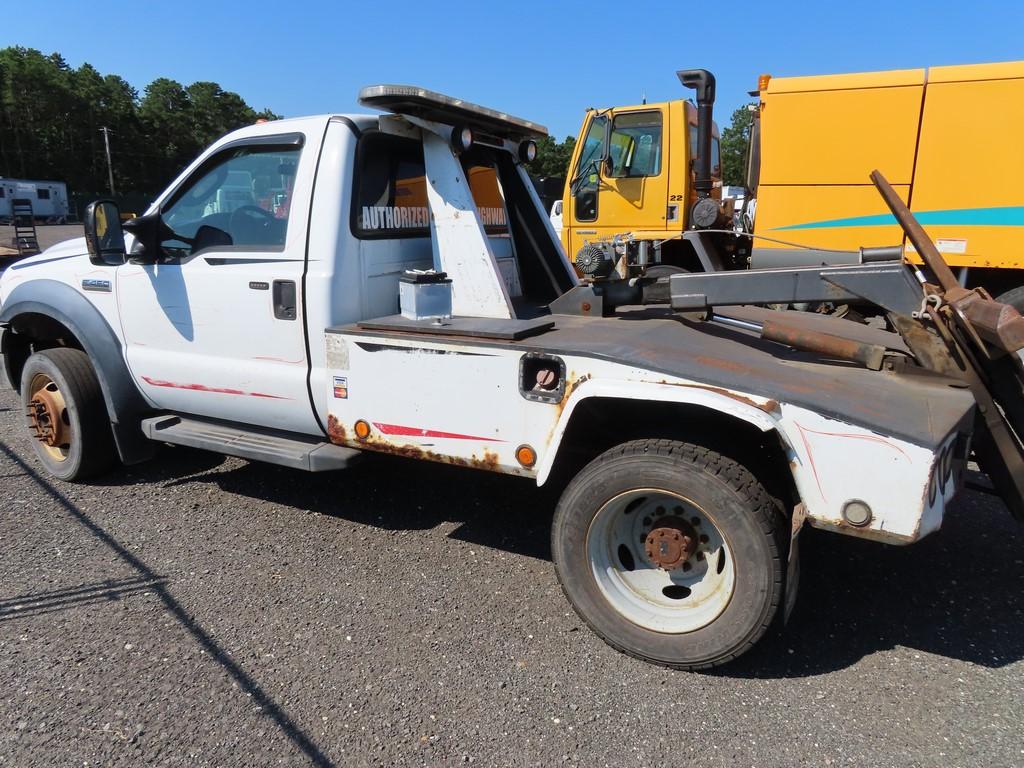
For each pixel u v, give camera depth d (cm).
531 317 402
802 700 279
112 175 9019
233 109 11275
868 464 259
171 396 442
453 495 479
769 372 297
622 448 300
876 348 316
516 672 296
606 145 908
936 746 253
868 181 702
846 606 347
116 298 446
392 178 414
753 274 335
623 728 263
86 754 248
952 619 336
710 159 860
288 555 395
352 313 380
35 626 325
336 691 283
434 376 339
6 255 1545
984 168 655
